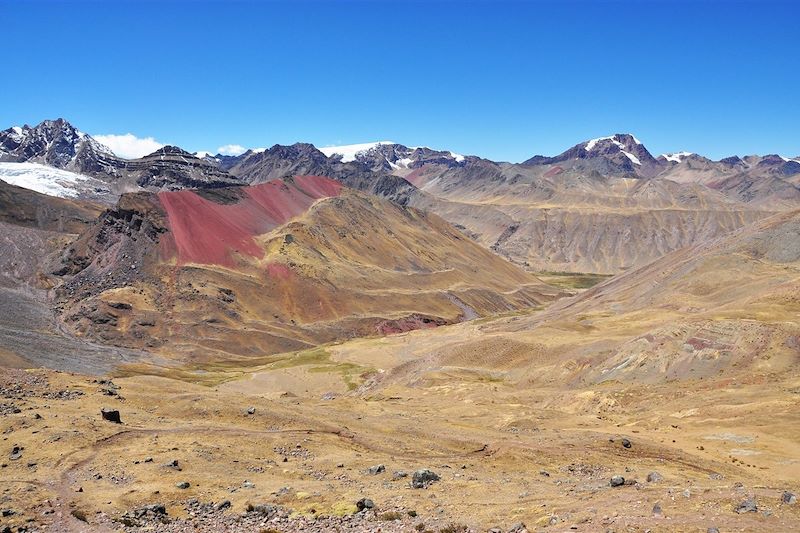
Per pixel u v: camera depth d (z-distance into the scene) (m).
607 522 26.36
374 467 43.91
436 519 30.03
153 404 62.94
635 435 63.22
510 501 33.56
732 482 39.06
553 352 114.00
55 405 57.84
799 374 80.31
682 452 53.16
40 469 42.56
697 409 72.44
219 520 32.72
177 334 192.50
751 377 81.50
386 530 28.27
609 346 106.69
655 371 92.50
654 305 143.25
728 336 92.50
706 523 25.34
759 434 61.31
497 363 119.31
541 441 55.31
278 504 35.19
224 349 189.75
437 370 121.69
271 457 47.66
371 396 108.31
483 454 52.66
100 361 159.00
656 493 31.77
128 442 49.03
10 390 61.47
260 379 145.75
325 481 41.16
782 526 24.69
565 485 39.47
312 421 59.09
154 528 31.53
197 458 45.28
